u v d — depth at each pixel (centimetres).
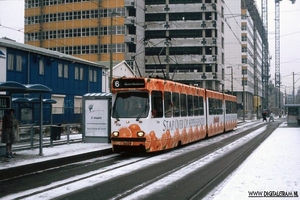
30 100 2320
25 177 1191
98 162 1536
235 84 9700
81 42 7012
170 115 1892
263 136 3012
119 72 5172
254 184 944
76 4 7062
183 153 1833
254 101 11425
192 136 2256
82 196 902
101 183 1066
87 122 2139
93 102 2131
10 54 3281
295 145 2034
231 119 3591
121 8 6775
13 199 878
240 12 9612
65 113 3406
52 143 1903
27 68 3488
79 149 1788
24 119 2367
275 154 1609
